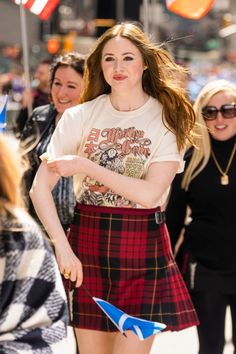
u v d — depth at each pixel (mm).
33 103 10812
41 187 4855
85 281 5121
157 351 7812
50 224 4770
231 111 5984
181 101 5086
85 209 5113
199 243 6039
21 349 3162
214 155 6023
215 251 5992
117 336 5031
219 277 5965
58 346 3254
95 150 5078
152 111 5082
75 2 27969
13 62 28188
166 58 5156
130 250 5031
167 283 5125
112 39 5055
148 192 4852
